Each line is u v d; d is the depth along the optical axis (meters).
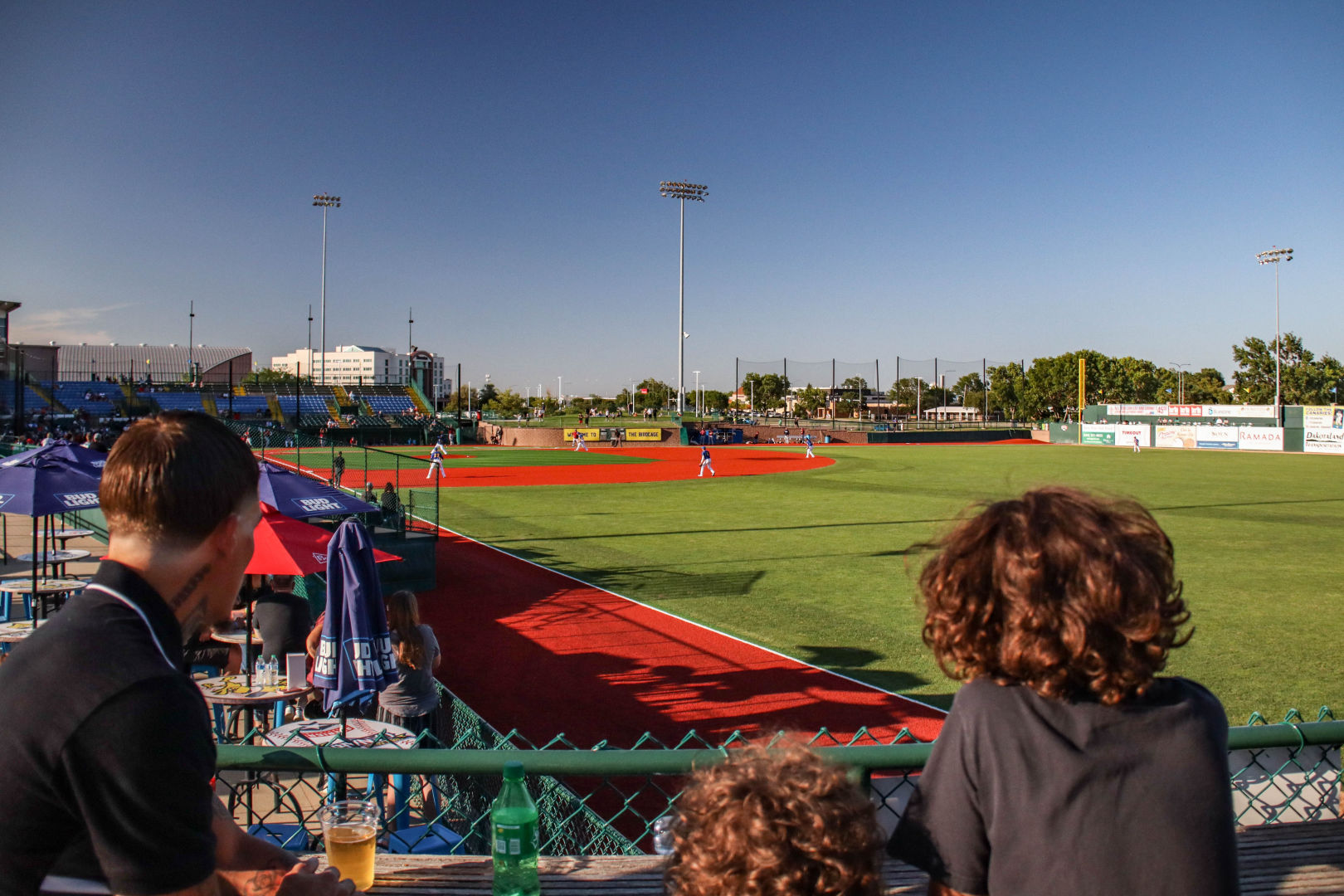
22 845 1.34
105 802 1.31
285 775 6.32
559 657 10.63
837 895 1.34
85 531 18.25
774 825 1.34
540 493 30.72
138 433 1.51
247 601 7.80
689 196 57.00
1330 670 10.08
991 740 1.50
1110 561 1.46
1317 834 2.94
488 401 128.12
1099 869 1.40
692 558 17.47
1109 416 69.06
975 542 1.63
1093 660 1.43
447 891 2.47
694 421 72.81
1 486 9.30
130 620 1.42
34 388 55.66
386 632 5.48
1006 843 1.46
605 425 69.56
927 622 1.70
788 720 8.55
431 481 34.91
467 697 9.20
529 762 2.59
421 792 5.79
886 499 28.59
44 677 1.33
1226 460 48.50
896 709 8.88
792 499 28.86
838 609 13.10
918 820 1.57
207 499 1.50
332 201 67.06
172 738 1.34
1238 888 1.46
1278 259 59.88
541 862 2.70
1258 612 12.91
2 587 10.06
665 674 9.96
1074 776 1.42
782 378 110.81
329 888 1.95
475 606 13.30
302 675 6.38
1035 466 43.81
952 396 126.75
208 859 1.41
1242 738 2.84
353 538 5.41
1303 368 90.38
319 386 76.38
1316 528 21.83
